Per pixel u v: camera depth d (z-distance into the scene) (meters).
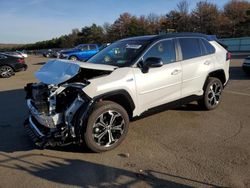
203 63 6.26
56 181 3.87
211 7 69.38
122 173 4.02
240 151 4.59
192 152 4.60
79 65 4.57
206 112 6.66
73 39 94.38
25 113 7.19
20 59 16.53
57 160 4.46
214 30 67.94
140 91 5.06
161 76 5.36
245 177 3.82
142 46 5.32
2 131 5.83
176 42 5.84
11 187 3.76
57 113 4.46
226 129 5.58
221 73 6.80
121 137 4.83
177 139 5.14
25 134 5.62
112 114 4.68
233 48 44.72
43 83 4.80
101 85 4.57
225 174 3.90
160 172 4.00
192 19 70.25
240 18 71.12
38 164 4.35
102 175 3.98
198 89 6.25
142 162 4.32
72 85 4.54
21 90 10.79
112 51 5.68
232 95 8.48
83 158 4.50
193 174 3.93
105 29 90.31
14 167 4.29
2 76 15.78
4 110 7.55
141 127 5.76
